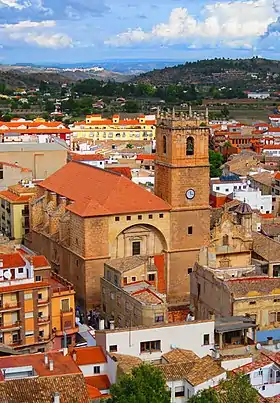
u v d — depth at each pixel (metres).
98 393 87.62
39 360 88.81
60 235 154.88
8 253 125.44
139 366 84.31
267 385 90.75
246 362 95.69
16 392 79.31
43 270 124.31
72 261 149.62
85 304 143.62
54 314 121.06
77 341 124.38
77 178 167.75
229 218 150.00
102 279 135.62
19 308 115.38
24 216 192.25
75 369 85.44
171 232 150.62
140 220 147.00
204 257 141.50
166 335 100.62
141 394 77.38
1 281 115.62
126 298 123.44
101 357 96.25
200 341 102.94
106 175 157.75
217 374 87.69
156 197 150.88
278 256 145.75
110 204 145.38
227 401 79.56
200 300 130.38
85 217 141.25
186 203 150.88
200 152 150.38
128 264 131.38
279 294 118.75
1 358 89.38
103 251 144.12
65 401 79.44
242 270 137.62
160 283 150.88
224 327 106.56
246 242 149.75
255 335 110.62
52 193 168.88
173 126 147.75
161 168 152.88
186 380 88.06
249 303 117.38
